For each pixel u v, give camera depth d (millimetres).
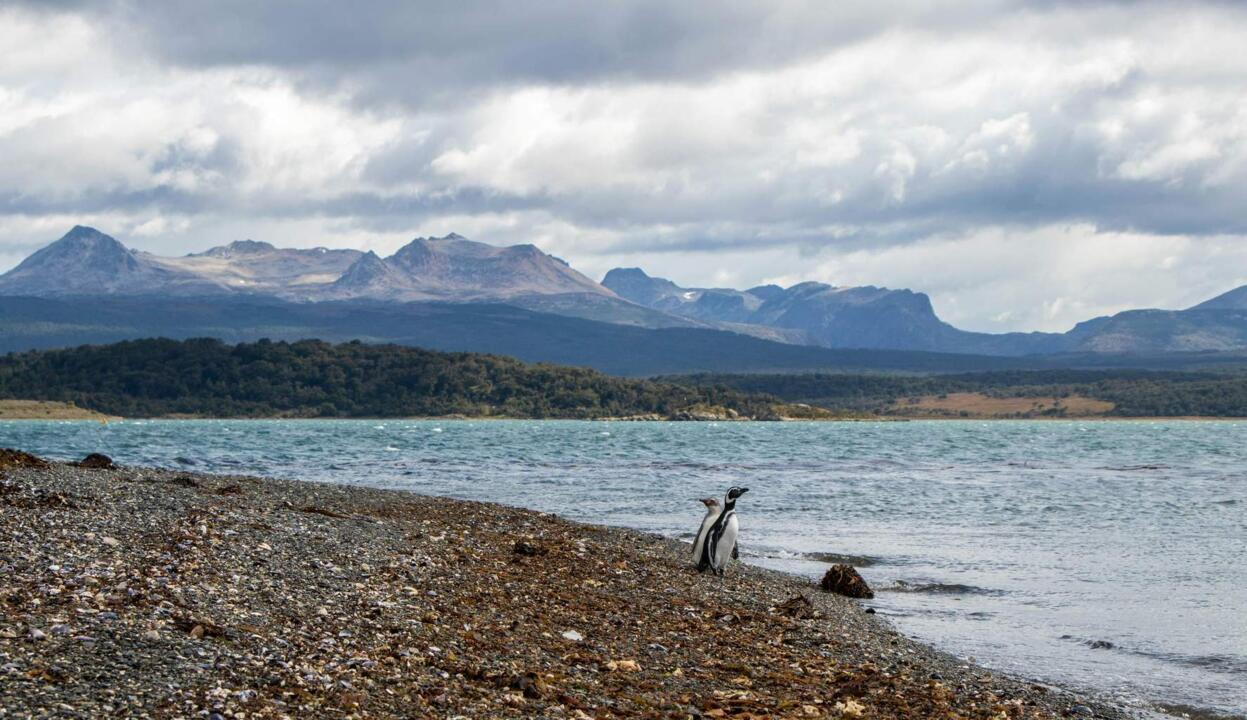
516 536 26922
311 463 76750
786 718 12164
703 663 14953
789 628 18500
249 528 20391
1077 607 22828
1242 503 49344
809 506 46844
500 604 17156
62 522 18359
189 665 10914
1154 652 18672
